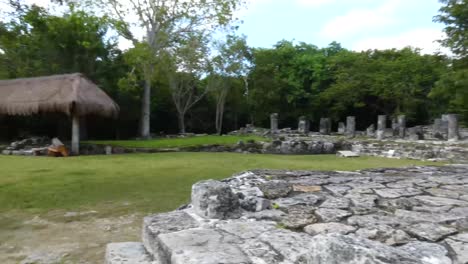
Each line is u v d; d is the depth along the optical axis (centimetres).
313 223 279
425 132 2000
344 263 168
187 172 830
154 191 618
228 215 307
